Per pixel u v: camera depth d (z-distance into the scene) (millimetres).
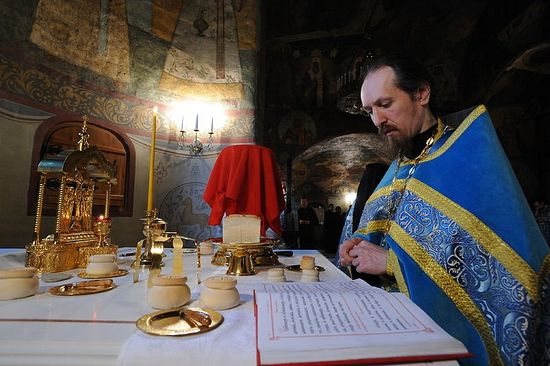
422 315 577
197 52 4543
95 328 605
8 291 807
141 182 4020
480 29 8953
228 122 4547
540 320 803
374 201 1404
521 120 9445
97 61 3662
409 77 1139
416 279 919
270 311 594
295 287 921
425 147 1195
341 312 588
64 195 1269
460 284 871
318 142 11453
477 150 979
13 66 2900
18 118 2934
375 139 12227
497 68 8594
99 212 3623
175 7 4414
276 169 1998
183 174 4355
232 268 1235
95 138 3635
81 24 3518
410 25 9836
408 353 457
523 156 9445
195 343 531
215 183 1934
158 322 612
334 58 11055
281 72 11203
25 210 2939
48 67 3195
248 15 4762
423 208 1011
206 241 1953
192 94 4477
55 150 3223
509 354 769
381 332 504
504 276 819
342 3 9914
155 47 4207
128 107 3941
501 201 879
